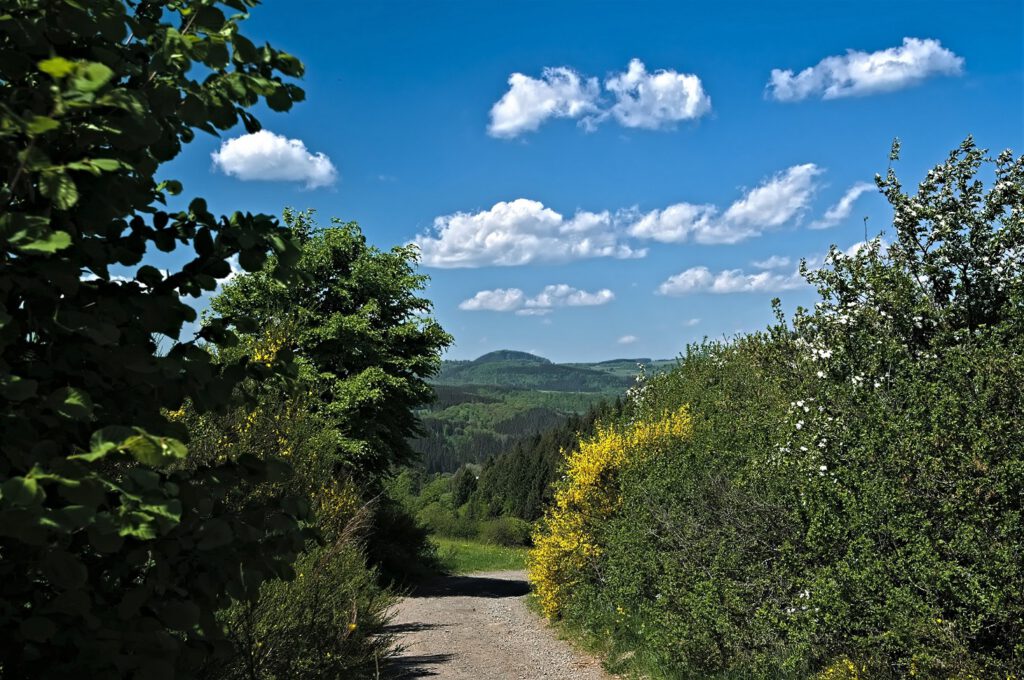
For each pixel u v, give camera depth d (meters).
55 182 1.53
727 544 7.94
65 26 1.70
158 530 1.90
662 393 18.83
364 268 22.20
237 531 2.08
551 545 13.80
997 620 5.09
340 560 7.04
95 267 1.96
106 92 1.55
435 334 23.39
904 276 7.55
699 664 7.89
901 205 7.82
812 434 7.02
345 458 19.86
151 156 2.01
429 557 29.72
